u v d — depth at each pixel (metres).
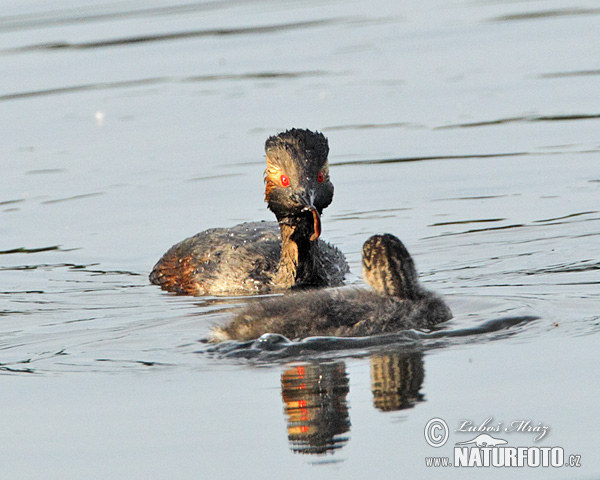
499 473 7.72
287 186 13.97
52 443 8.34
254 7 36.22
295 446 8.09
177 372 9.62
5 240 16.56
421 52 28.53
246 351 9.97
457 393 8.79
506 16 32.50
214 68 27.88
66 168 20.39
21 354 10.48
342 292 10.81
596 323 10.27
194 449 8.11
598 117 21.56
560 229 15.05
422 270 13.52
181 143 21.62
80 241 16.41
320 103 24.06
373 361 9.53
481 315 10.84
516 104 23.09
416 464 7.79
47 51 30.41
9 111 24.81
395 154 20.27
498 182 18.06
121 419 8.70
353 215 16.94
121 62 28.88
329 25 32.62
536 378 8.98
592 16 31.20
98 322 11.79
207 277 14.23
